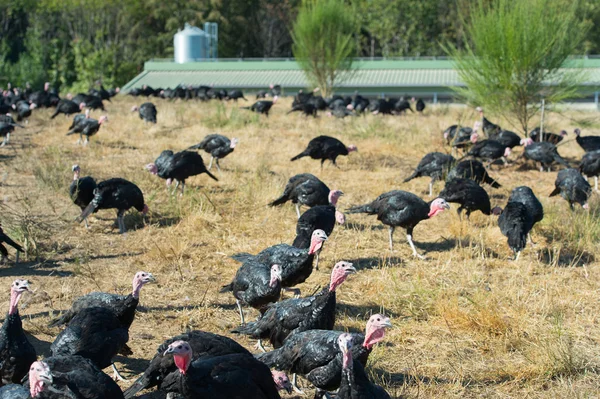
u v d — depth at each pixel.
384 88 69.62
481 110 30.19
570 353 10.55
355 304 13.01
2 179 21.72
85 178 17.55
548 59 28.06
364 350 8.82
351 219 18.86
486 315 11.92
